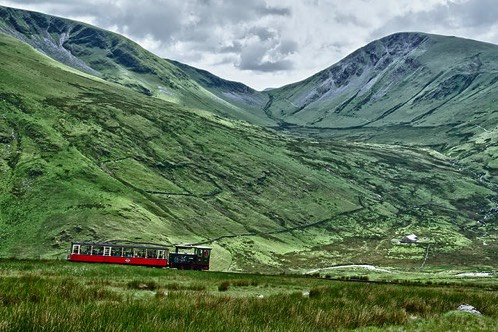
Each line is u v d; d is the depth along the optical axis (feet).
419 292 93.20
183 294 75.56
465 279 436.35
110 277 134.10
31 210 577.02
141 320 35.94
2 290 48.93
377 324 56.54
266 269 581.53
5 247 499.51
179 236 618.03
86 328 31.27
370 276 472.44
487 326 61.21
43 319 31.30
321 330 48.29
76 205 602.03
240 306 55.88
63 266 180.04
